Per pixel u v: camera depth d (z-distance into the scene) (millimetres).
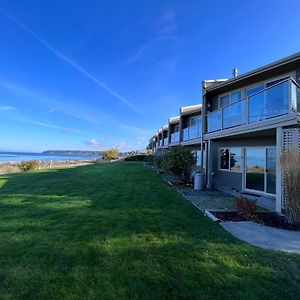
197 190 12586
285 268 4078
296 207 6867
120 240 5078
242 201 7820
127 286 3439
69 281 3531
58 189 11703
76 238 5156
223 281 3600
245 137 12328
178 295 3271
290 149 7492
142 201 8984
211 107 15633
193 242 5051
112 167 27344
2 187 12508
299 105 8922
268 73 11844
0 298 3148
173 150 14695
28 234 5379
